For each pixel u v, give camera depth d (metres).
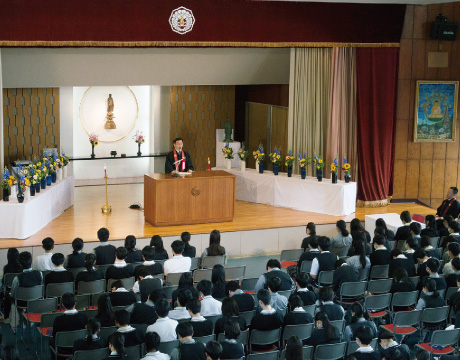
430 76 16.83
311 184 15.39
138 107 19.44
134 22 14.50
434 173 17.25
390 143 16.67
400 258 10.05
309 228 11.38
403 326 8.77
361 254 10.23
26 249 12.42
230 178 14.29
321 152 16.67
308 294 8.66
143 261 10.59
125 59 15.52
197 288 8.29
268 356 7.31
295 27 15.69
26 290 9.26
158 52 15.69
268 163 19.39
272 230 14.12
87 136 19.02
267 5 15.37
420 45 16.66
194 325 7.39
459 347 8.23
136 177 19.67
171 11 14.70
